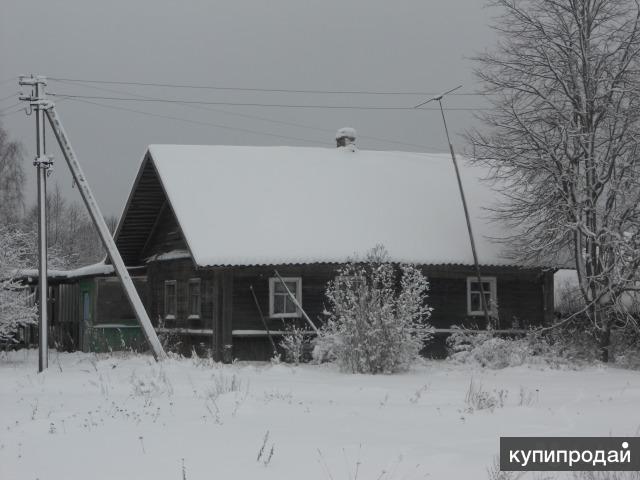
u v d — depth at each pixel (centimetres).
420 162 3588
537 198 2777
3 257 2866
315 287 2903
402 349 2288
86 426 1269
